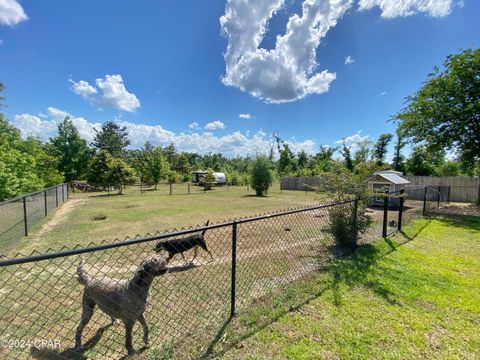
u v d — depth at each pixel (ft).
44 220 30.76
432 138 46.24
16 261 4.62
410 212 36.40
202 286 12.16
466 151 46.14
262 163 70.08
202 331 8.39
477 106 38.86
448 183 59.41
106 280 7.50
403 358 7.19
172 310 9.83
